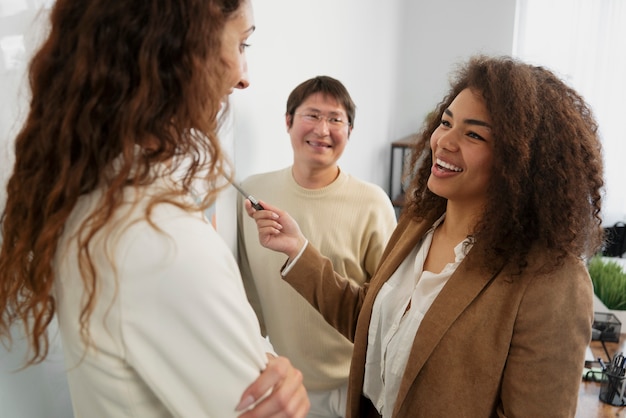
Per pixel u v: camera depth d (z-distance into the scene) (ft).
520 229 2.64
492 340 2.70
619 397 4.58
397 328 3.19
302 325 4.59
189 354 1.63
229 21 1.80
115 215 1.61
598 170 2.69
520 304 2.63
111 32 1.59
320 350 4.66
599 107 12.56
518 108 2.58
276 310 4.65
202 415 1.67
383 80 11.02
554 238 2.57
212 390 1.66
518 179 2.59
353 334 3.81
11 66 2.09
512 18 12.17
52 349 2.46
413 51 12.91
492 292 2.72
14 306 1.99
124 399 1.70
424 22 12.69
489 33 12.41
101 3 1.59
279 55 5.56
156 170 1.71
